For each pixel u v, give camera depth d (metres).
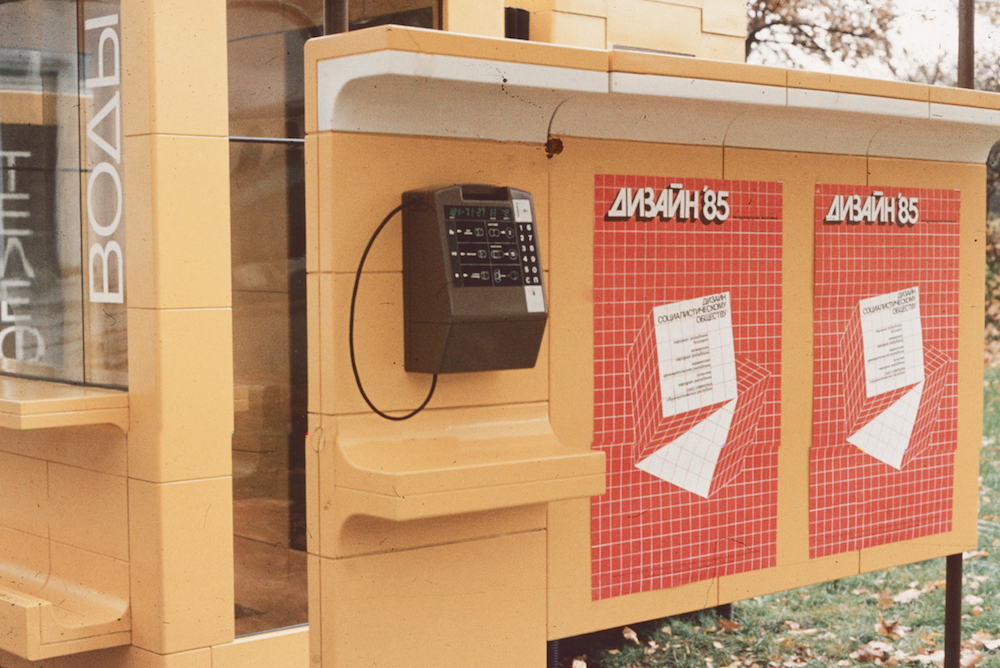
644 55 3.18
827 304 4.02
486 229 3.01
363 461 2.93
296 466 5.61
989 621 6.64
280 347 5.56
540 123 3.28
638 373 3.55
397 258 3.02
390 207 3.00
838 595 7.29
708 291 3.70
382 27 2.75
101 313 5.08
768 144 3.82
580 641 6.52
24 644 4.63
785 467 3.94
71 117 5.13
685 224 3.64
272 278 5.52
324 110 2.91
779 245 3.87
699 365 3.69
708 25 6.91
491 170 3.20
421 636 3.10
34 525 5.49
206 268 4.96
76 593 5.19
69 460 5.27
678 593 3.68
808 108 3.58
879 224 4.16
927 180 4.30
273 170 5.50
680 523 3.67
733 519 3.81
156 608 4.88
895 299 4.22
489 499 2.91
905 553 4.32
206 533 5.00
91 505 5.17
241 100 5.39
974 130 4.24
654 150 3.55
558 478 3.04
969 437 4.52
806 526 4.01
